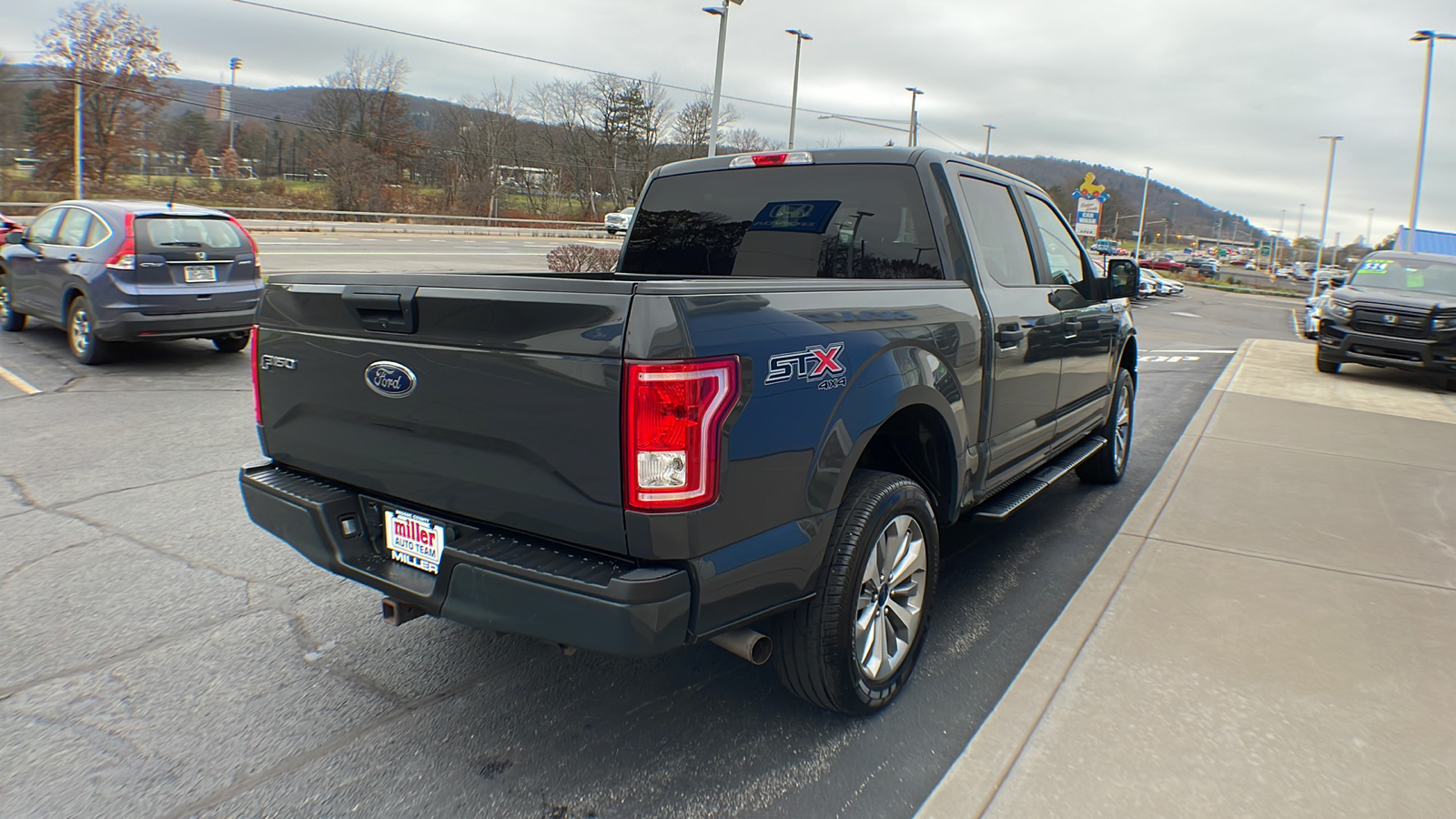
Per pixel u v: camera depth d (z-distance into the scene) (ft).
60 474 18.58
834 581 8.73
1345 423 28.25
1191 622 12.18
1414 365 37.24
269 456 10.34
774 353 7.72
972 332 11.18
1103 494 19.26
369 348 8.66
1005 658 11.32
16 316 36.17
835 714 9.89
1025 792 8.31
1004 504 12.91
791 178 13.04
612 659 11.22
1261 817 8.01
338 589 13.19
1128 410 20.29
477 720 9.70
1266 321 93.61
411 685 10.44
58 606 12.39
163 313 28.81
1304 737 9.33
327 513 9.23
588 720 9.73
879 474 9.61
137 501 16.96
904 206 12.07
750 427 7.50
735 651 8.00
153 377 29.01
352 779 8.59
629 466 6.98
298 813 8.07
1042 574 14.30
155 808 8.11
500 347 7.60
